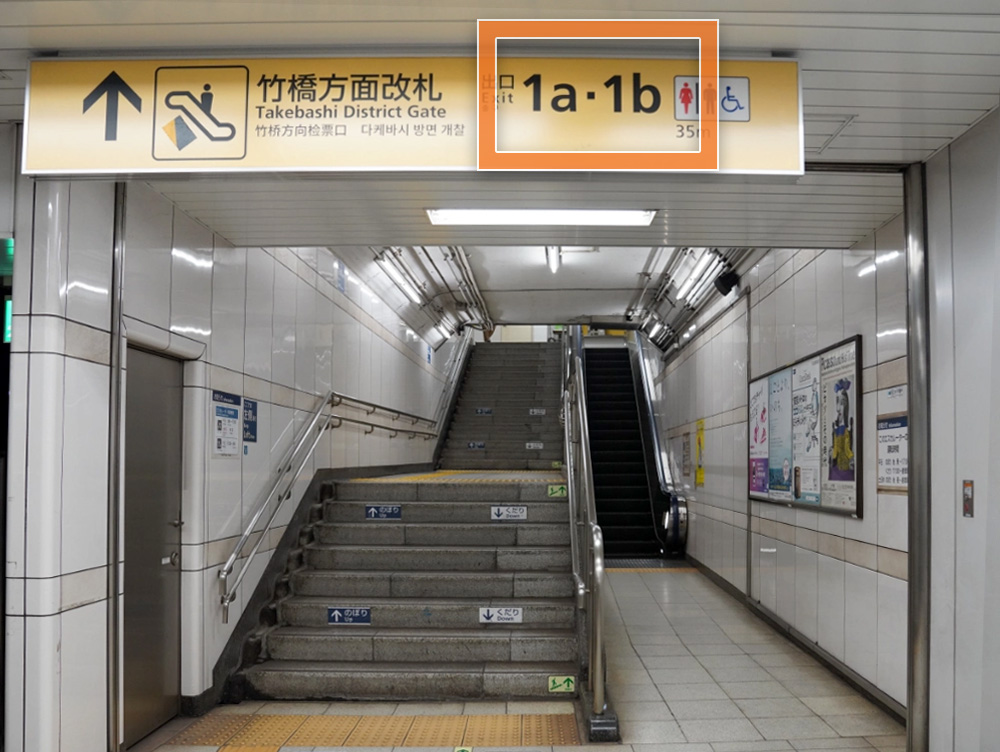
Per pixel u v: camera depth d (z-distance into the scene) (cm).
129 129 248
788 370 557
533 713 416
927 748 318
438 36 241
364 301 743
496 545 562
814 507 505
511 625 487
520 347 1487
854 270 450
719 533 782
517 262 773
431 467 1045
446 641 462
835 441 470
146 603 373
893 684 397
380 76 246
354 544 571
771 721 405
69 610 297
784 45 243
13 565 286
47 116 249
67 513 297
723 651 543
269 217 406
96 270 319
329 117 246
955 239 310
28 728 282
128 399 358
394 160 244
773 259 601
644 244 455
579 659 446
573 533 511
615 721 380
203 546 416
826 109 284
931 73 257
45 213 293
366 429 750
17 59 254
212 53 249
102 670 318
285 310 541
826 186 358
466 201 378
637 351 1334
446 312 1055
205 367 420
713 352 809
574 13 229
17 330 290
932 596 319
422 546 559
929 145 315
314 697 439
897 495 392
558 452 1102
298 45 246
